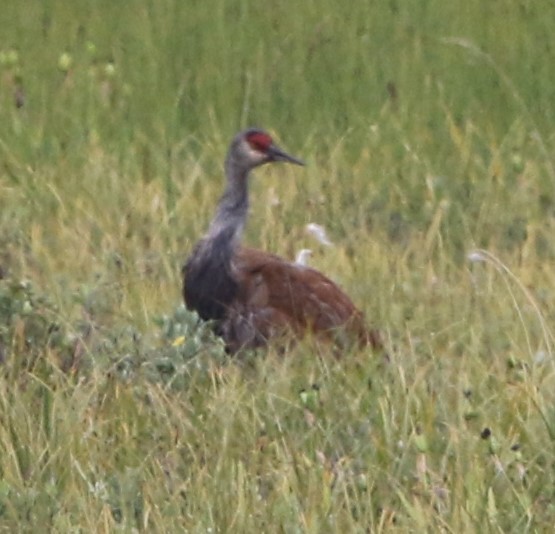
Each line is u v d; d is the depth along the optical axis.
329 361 20.30
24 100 31.42
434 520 15.95
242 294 22.11
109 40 34.91
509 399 18.50
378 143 29.83
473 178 28.59
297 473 16.89
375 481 16.81
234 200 22.55
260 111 31.33
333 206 26.98
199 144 29.80
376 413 18.11
